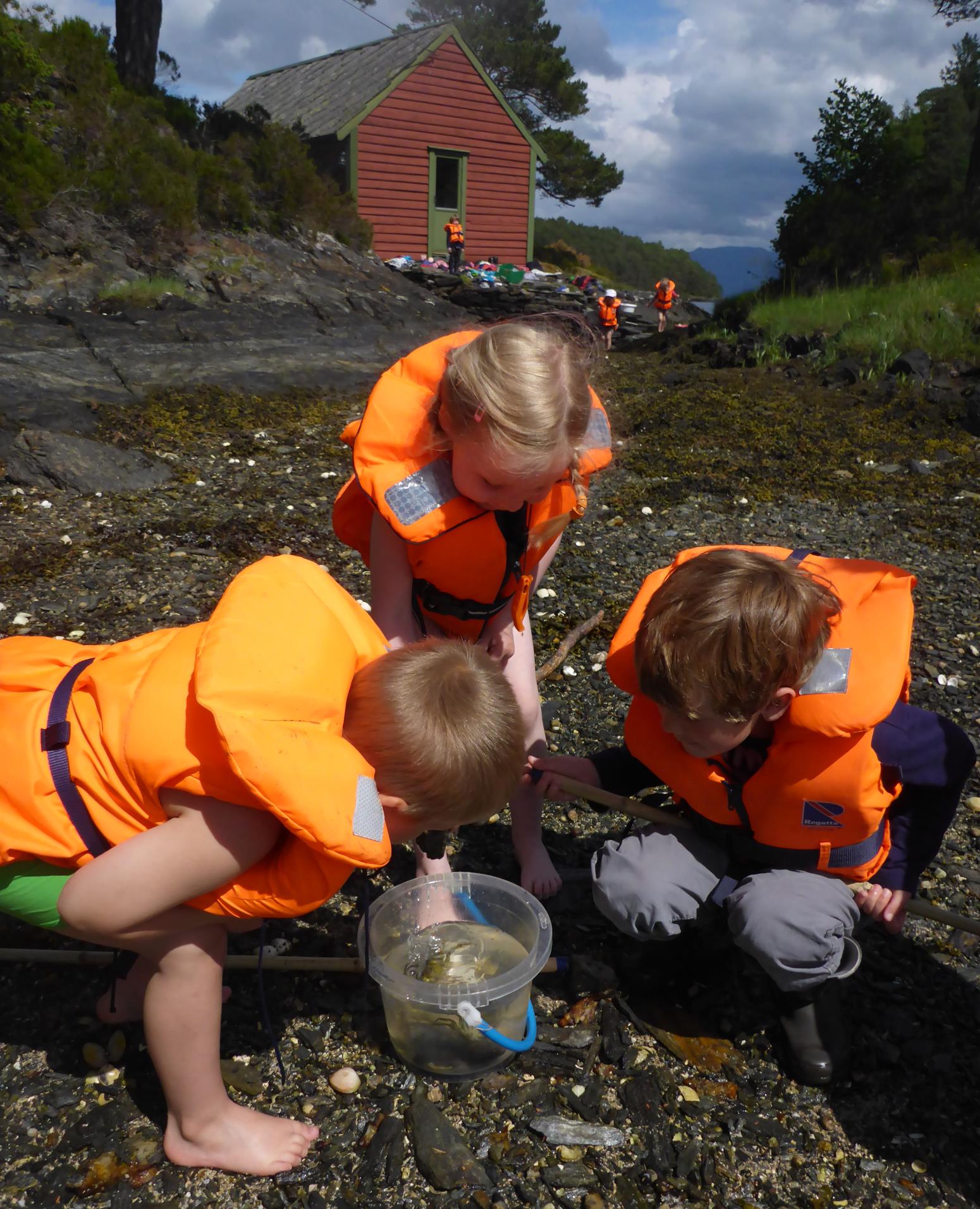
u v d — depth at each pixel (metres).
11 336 8.27
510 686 1.74
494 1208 1.68
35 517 4.96
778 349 9.98
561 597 4.30
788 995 1.97
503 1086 1.92
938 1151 1.81
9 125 10.81
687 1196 1.71
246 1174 1.72
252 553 4.62
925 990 2.18
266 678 1.52
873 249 14.33
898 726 1.91
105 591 4.07
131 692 1.64
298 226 13.93
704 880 2.02
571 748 3.07
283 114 23.50
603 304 15.31
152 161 11.77
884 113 16.12
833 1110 1.89
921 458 6.86
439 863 2.29
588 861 2.60
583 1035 2.04
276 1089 1.90
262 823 1.56
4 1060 1.94
